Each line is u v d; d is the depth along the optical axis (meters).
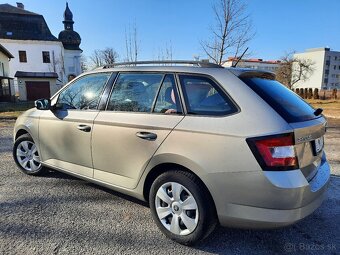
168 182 2.72
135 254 2.55
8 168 4.89
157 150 2.74
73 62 58.34
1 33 41.47
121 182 3.14
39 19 44.72
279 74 43.94
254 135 2.27
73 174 3.71
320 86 94.44
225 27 12.28
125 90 3.22
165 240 2.78
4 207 3.39
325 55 93.19
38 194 3.79
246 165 2.28
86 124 3.39
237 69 2.75
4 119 12.70
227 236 2.89
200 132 2.49
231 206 2.39
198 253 2.60
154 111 2.90
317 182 2.57
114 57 44.78
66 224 3.03
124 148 3.02
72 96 3.79
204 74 2.71
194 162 2.50
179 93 2.77
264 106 2.38
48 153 4.05
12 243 2.66
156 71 3.02
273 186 2.20
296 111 2.55
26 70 42.66
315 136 2.58
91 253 2.54
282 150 2.23
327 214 3.38
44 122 4.01
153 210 2.88
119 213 3.30
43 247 2.61
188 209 2.62
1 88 29.36
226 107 2.49
